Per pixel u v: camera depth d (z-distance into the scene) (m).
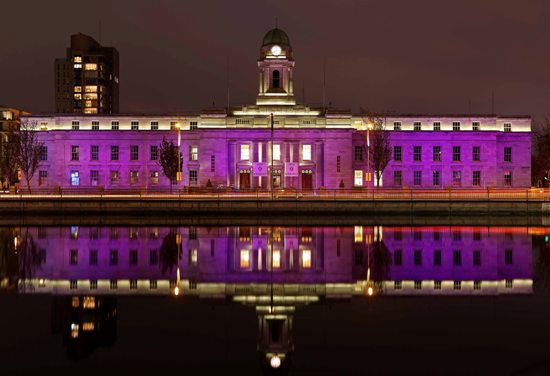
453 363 15.91
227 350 17.14
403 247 40.12
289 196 72.69
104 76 197.88
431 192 77.94
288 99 101.00
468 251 38.22
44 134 102.50
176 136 100.69
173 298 24.05
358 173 100.06
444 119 101.25
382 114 101.38
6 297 24.27
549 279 28.19
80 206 69.69
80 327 19.72
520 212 69.50
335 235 48.09
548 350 17.00
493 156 100.88
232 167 97.50
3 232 51.28
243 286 26.44
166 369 15.58
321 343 17.75
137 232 51.00
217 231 51.81
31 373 15.38
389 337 18.34
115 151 101.44
